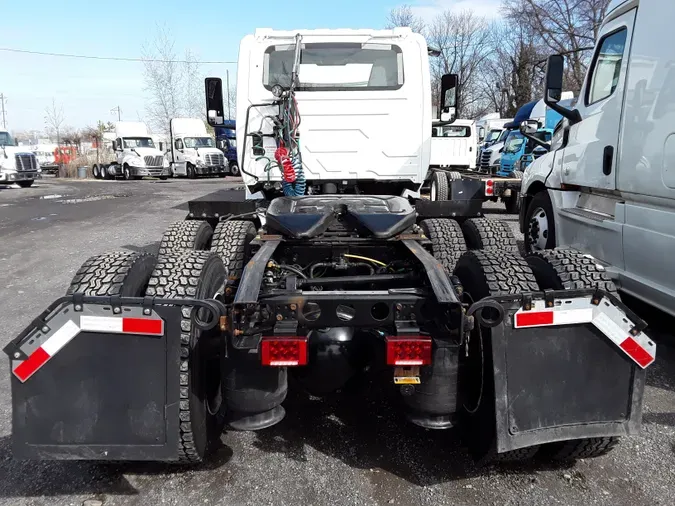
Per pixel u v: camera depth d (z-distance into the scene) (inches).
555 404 98.0
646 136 165.6
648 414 136.9
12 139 967.6
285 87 209.3
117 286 102.7
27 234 416.8
